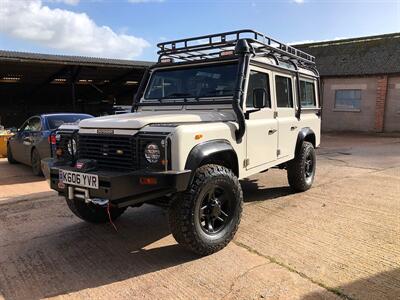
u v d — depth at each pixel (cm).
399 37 2053
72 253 415
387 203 575
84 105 2761
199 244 381
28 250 425
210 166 402
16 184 762
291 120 591
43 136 805
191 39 516
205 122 417
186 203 371
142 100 547
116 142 387
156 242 441
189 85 508
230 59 477
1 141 1185
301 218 508
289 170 635
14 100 2553
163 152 354
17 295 330
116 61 1683
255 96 441
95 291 334
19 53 1449
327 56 2222
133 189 355
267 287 329
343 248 408
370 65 1998
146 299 318
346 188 675
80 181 381
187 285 338
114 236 463
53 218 535
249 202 590
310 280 339
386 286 327
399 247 409
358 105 2047
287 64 596
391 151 1216
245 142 463
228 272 359
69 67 1703
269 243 425
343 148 1316
